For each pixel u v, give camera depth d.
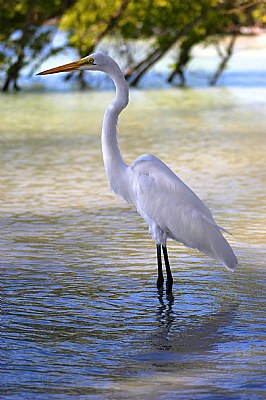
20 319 8.82
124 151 20.52
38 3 36.28
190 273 10.55
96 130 24.58
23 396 6.87
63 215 13.78
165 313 9.03
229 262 9.15
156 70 46.47
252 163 18.67
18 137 23.17
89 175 17.44
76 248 11.73
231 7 38.75
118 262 11.04
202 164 18.61
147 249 11.70
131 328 8.55
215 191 15.59
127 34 39.34
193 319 8.82
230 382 7.11
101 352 7.86
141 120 26.78
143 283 10.12
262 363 7.55
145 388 7.00
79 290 9.85
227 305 9.29
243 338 8.23
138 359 7.68
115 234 12.55
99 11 38.69
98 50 42.25
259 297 9.56
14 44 37.34
